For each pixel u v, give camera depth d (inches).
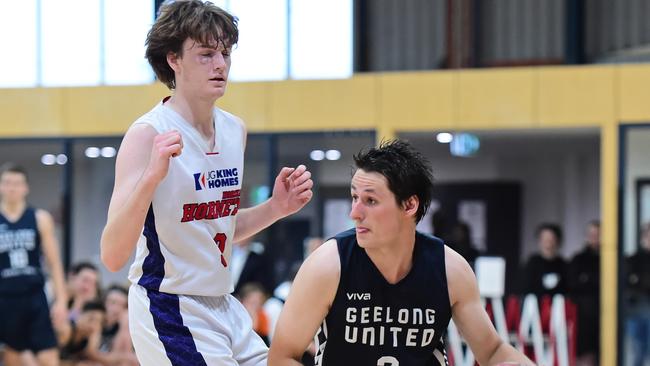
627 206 515.5
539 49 567.2
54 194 656.4
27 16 598.2
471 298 186.7
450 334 482.0
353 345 183.8
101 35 588.4
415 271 181.3
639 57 555.8
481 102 530.6
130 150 181.9
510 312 502.3
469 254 528.1
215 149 190.9
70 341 453.7
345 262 179.8
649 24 554.9
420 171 176.4
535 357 494.0
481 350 187.9
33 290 428.5
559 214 733.3
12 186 425.4
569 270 513.0
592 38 564.7
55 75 593.9
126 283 591.2
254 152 570.9
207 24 184.1
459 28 575.8
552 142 646.5
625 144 511.2
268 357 186.7
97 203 604.7
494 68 550.3
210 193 188.4
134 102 577.0
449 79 535.2
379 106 543.2
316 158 590.2
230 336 193.2
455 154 684.1
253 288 460.8
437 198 745.6
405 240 177.9
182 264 186.1
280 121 555.8
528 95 524.4
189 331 185.3
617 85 512.1
